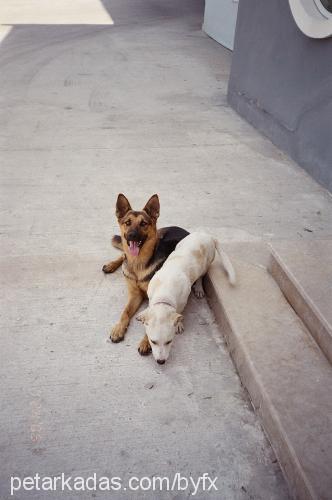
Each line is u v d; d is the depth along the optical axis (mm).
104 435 2695
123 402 2908
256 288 3674
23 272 4031
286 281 3576
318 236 4711
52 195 5340
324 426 2549
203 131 7438
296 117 6195
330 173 5520
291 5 5797
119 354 3271
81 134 7141
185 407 2896
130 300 3631
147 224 3410
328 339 2979
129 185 5652
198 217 4996
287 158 6543
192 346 3377
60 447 2615
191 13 18484
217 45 13562
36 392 2941
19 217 4863
